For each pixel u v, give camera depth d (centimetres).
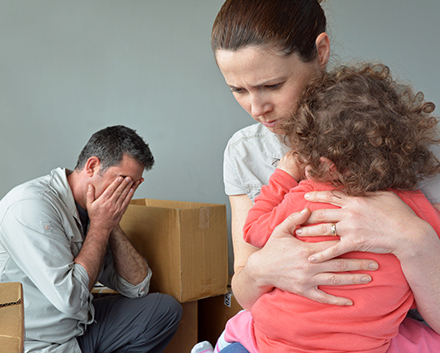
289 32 76
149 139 257
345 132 71
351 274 71
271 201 87
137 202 234
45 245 152
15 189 166
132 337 172
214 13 255
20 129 248
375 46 242
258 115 85
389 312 71
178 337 194
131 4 254
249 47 76
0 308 66
